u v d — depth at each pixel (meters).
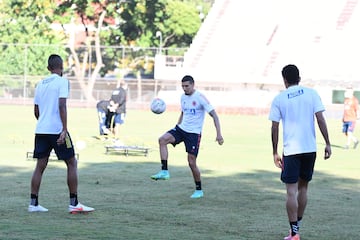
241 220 24.14
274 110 21.23
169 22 139.38
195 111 29.05
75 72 119.75
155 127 71.50
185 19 140.62
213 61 117.44
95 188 30.83
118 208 25.89
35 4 124.00
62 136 24.16
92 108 110.75
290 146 20.97
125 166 39.22
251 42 120.56
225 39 121.88
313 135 21.22
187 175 35.91
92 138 57.44
